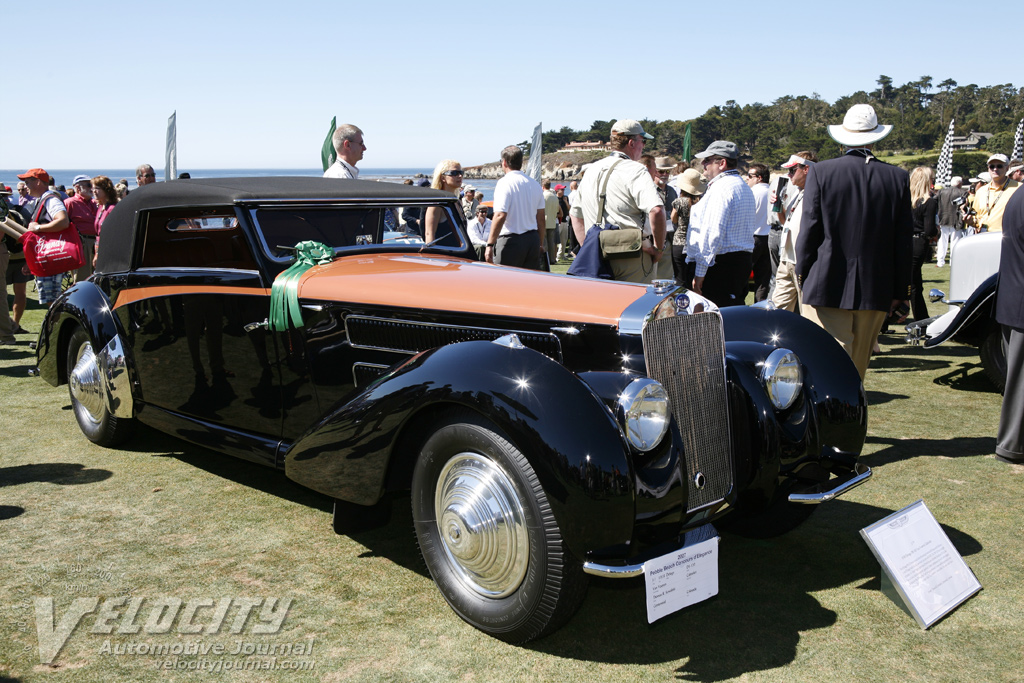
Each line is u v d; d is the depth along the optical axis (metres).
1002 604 2.53
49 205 6.44
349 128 5.27
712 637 2.33
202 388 3.52
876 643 2.29
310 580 2.68
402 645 2.27
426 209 3.80
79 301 3.98
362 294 2.91
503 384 2.16
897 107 173.75
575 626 2.40
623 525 2.07
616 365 2.38
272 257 3.21
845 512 3.31
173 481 3.66
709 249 5.26
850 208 3.74
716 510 2.48
